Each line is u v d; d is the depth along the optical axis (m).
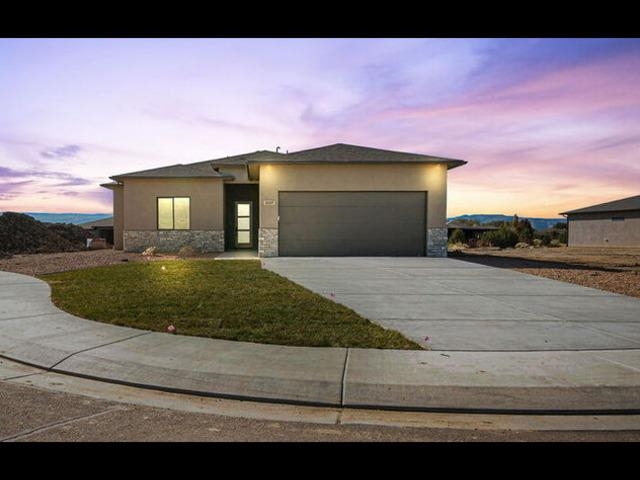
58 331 5.63
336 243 17.16
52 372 4.49
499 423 3.34
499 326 6.00
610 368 4.32
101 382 4.20
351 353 4.76
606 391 3.79
